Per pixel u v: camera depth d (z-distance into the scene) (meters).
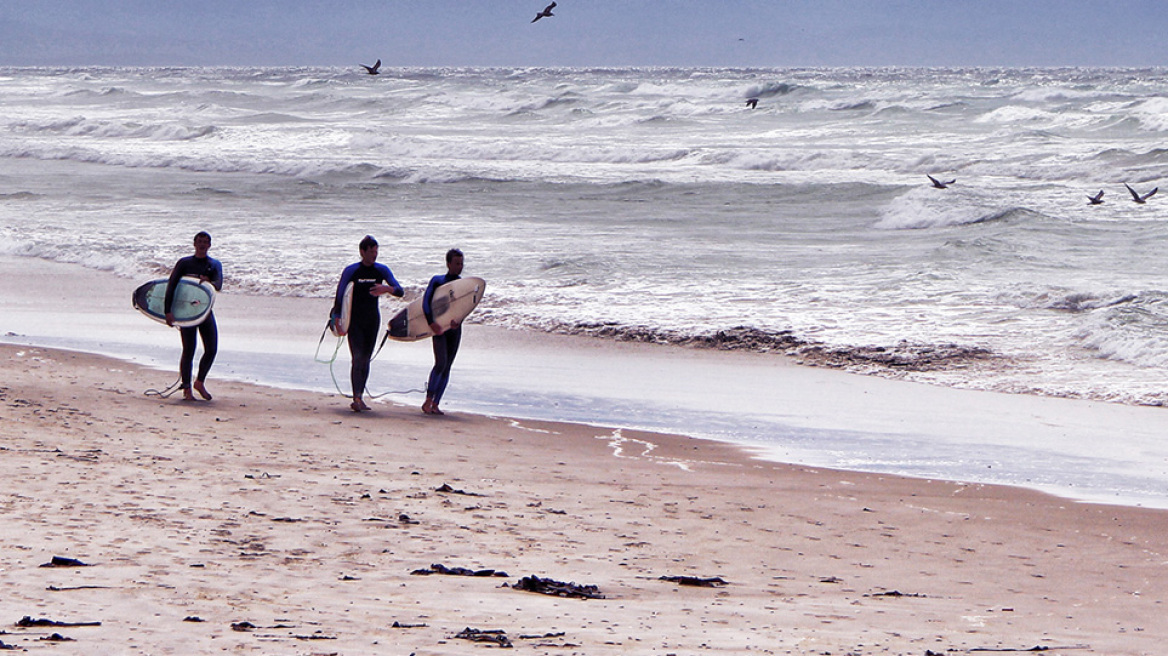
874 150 182.88
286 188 144.25
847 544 28.19
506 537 26.59
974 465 38.69
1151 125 198.50
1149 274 78.12
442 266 85.12
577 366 56.25
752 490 34.19
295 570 22.22
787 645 18.14
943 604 22.73
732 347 60.72
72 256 90.69
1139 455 40.22
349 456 36.25
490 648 16.77
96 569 20.92
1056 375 53.59
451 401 48.31
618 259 87.44
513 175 157.38
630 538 27.42
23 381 46.34
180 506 27.42
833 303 70.75
